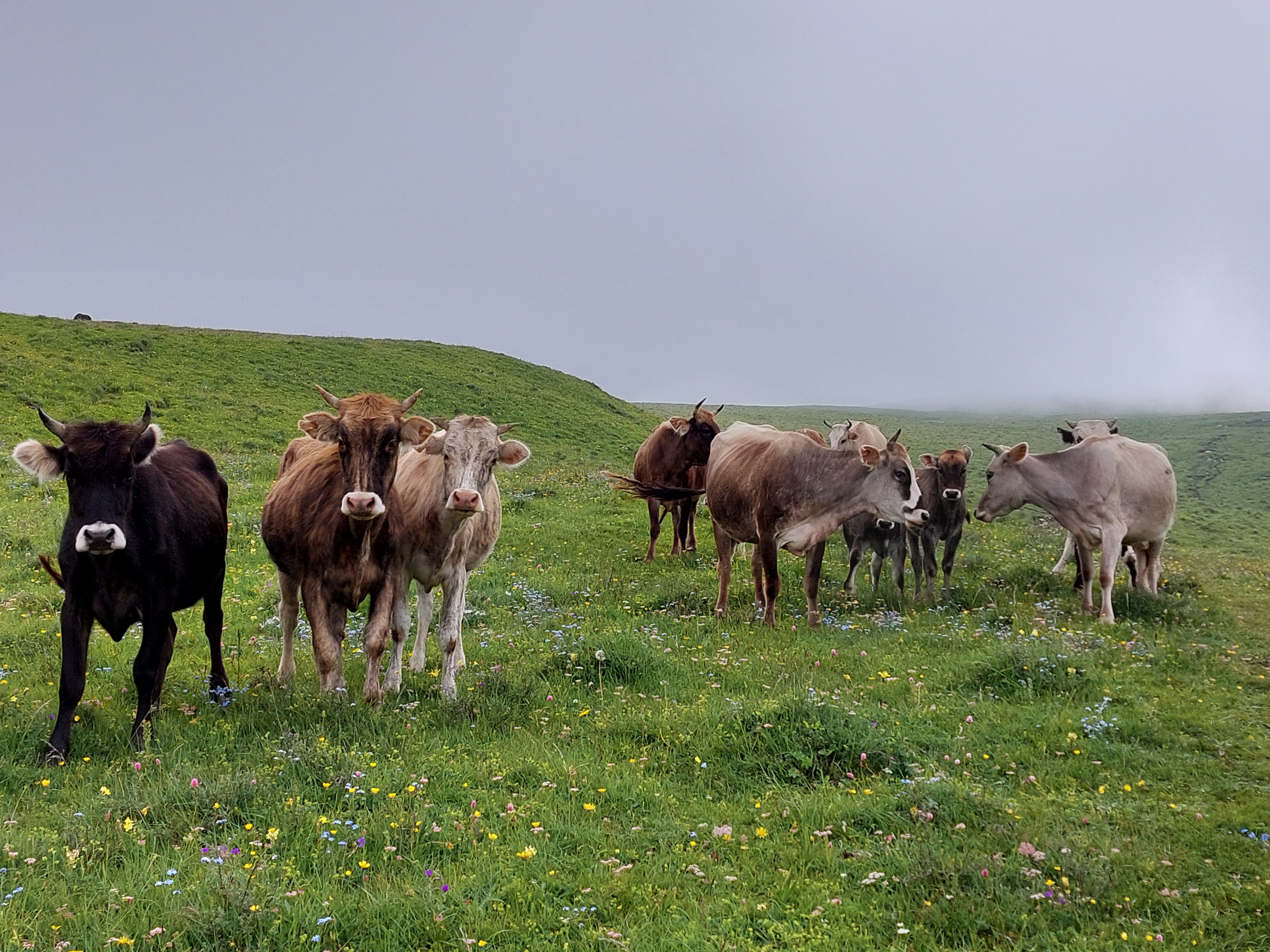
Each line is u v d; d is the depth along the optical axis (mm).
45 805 5785
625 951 4309
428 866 5078
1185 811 6305
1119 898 5062
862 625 11570
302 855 5082
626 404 59219
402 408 8227
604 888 4875
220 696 8039
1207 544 33500
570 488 25656
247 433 32188
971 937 4652
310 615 8078
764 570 12086
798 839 5652
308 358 46281
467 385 47688
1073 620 12141
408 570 8789
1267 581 17391
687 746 7086
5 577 13438
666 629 11320
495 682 8312
